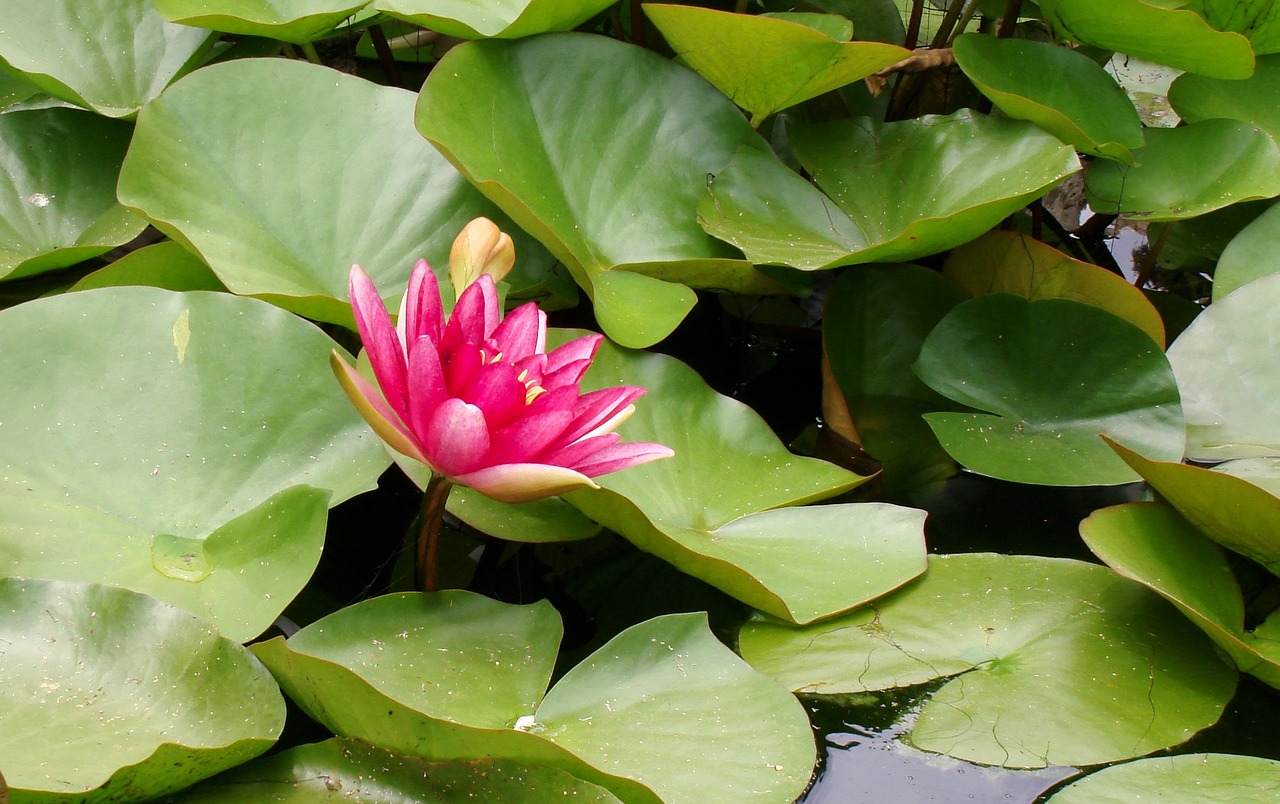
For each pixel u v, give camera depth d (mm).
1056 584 2252
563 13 2346
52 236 2348
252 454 2207
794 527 2260
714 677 2176
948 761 2172
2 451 2174
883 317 2408
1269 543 2223
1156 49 2412
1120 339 2338
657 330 2303
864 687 2195
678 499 2262
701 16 2324
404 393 2135
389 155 2332
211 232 2277
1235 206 2539
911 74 2508
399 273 2314
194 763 2090
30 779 2074
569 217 2346
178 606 2148
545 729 2146
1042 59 2422
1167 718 2191
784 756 2150
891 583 2234
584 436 2146
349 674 2096
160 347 2211
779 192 2385
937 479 2348
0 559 2141
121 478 2186
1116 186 2447
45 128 2367
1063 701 2195
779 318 2479
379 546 2271
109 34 2385
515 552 2273
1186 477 2209
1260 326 2348
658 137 2385
